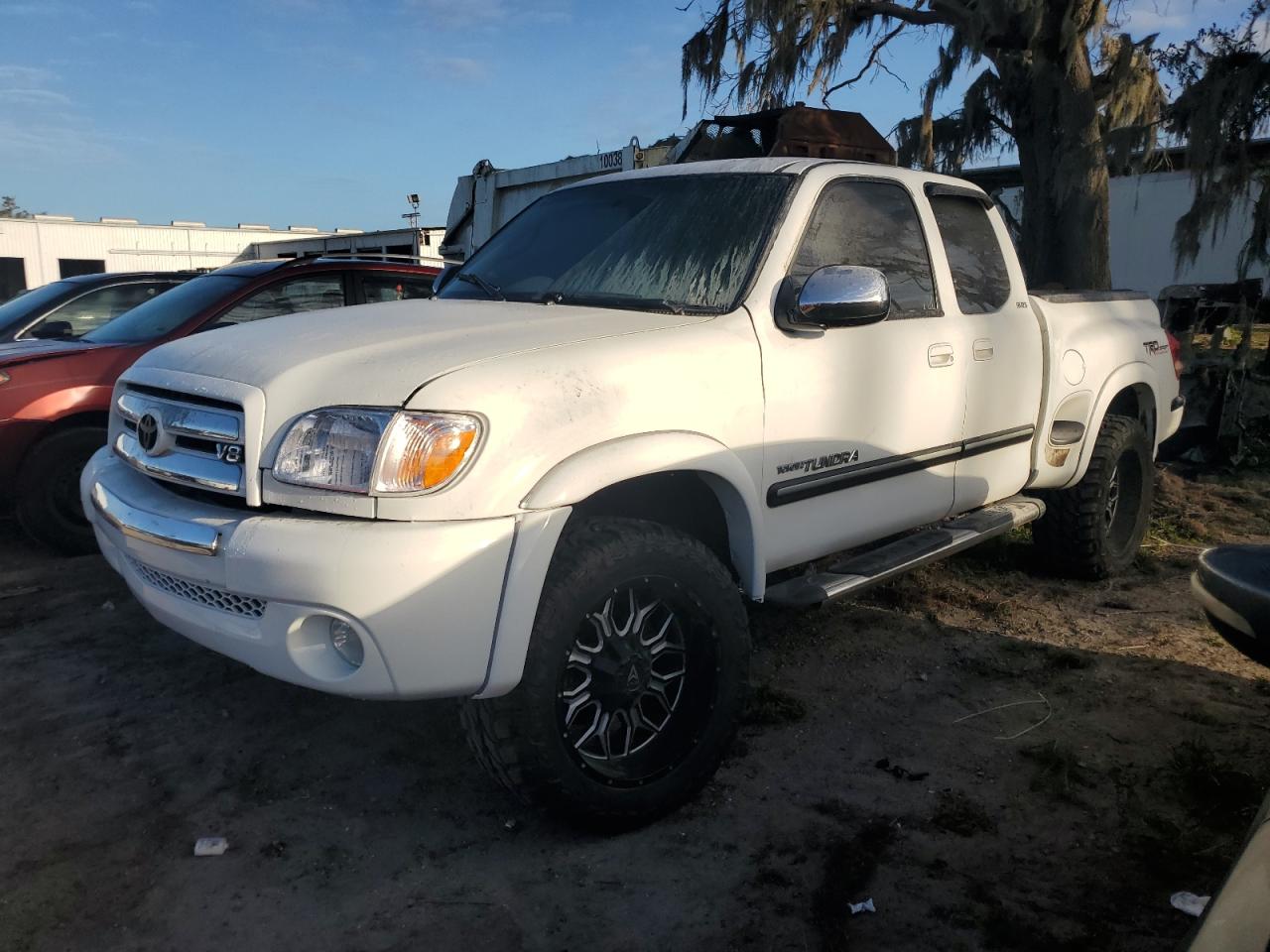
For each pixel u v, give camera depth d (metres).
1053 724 3.60
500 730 2.61
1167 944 2.44
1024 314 4.45
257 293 6.03
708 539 3.39
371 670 2.46
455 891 2.64
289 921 2.51
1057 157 8.60
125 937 2.45
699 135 8.16
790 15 9.34
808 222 3.48
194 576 2.65
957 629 4.52
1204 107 8.10
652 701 3.00
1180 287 8.80
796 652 4.24
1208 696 3.84
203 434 2.78
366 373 2.65
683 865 2.76
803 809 3.04
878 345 3.60
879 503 3.73
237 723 3.54
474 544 2.47
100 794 3.08
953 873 2.73
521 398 2.60
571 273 3.68
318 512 2.55
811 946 2.44
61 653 4.12
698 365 3.00
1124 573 5.36
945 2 8.73
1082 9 8.37
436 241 17.28
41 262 32.19
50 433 5.29
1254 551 2.03
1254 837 1.60
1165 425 5.52
